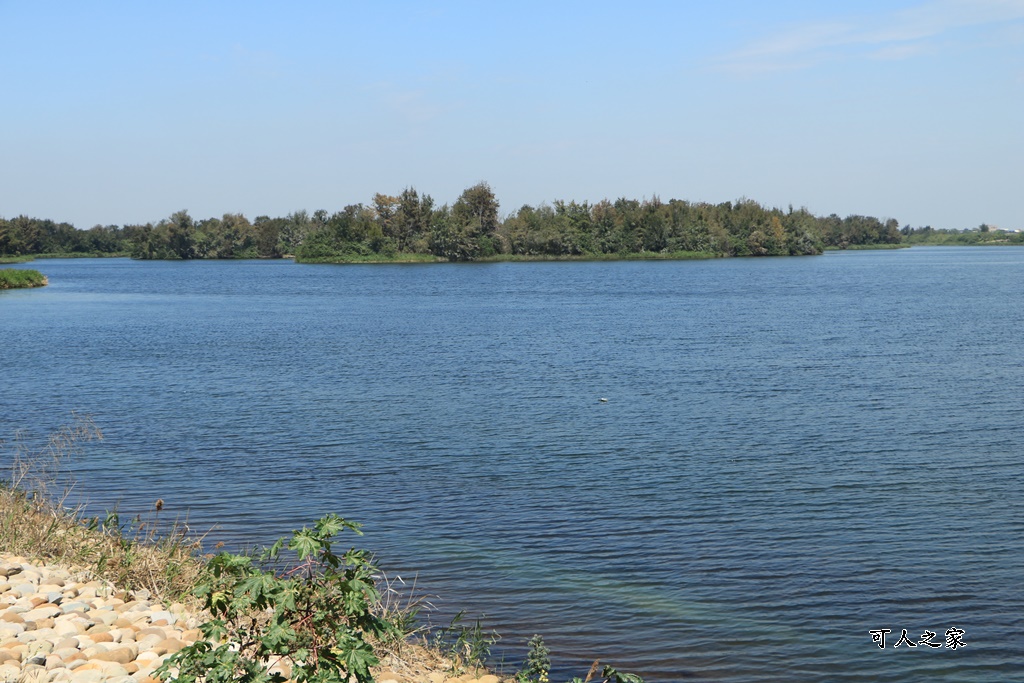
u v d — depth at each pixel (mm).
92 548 12352
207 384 38312
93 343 55125
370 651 6562
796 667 12312
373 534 17812
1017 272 149750
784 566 16109
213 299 101188
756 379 38688
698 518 18969
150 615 9805
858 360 44688
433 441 26703
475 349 51406
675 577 15523
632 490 21234
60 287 126250
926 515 19141
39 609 9398
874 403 32562
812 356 46500
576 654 12500
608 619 13703
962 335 55875
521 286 121688
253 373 41781
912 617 13969
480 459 24422
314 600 6949
